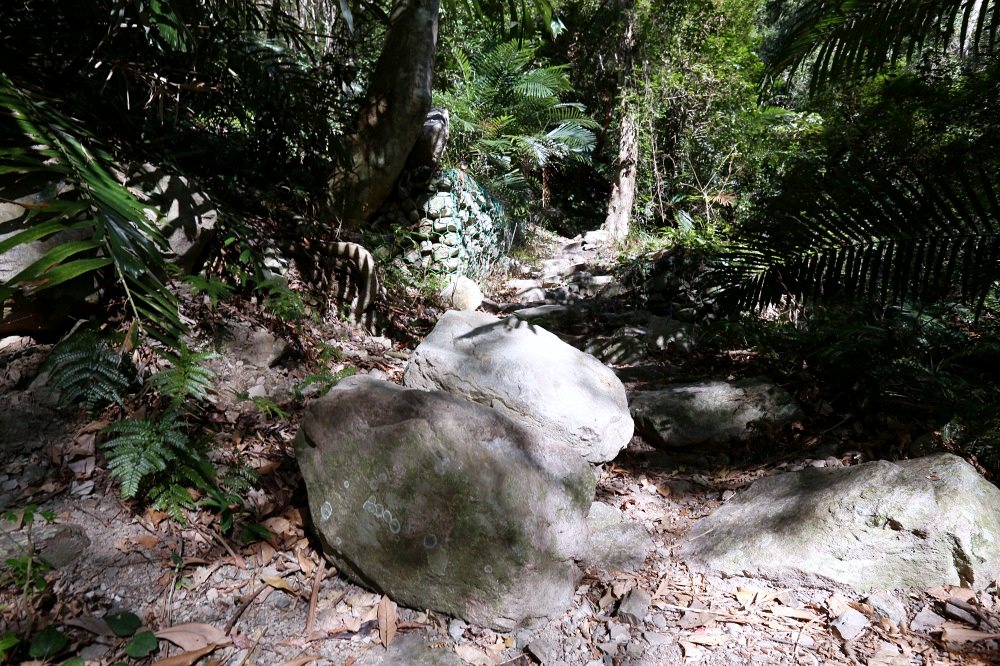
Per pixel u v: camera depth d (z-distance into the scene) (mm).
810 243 2963
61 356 2158
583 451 2637
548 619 1891
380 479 1882
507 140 8781
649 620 1928
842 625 1892
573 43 10992
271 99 3875
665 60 9219
